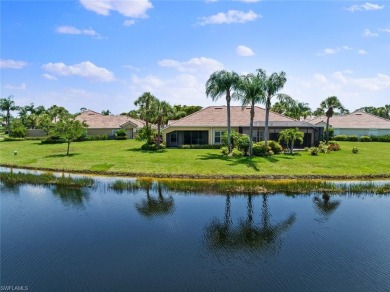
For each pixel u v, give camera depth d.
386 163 31.55
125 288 10.32
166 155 37.09
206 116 48.62
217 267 11.76
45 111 110.19
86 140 62.31
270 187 22.78
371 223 16.55
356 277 11.07
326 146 40.41
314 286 10.50
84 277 11.01
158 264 11.97
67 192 22.36
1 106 80.94
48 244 13.68
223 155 36.72
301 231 15.41
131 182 24.33
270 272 11.41
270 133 44.97
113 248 13.31
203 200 20.41
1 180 25.70
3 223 16.38
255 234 14.99
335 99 46.41
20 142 59.91
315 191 22.27
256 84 33.91
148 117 44.09
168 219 17.00
